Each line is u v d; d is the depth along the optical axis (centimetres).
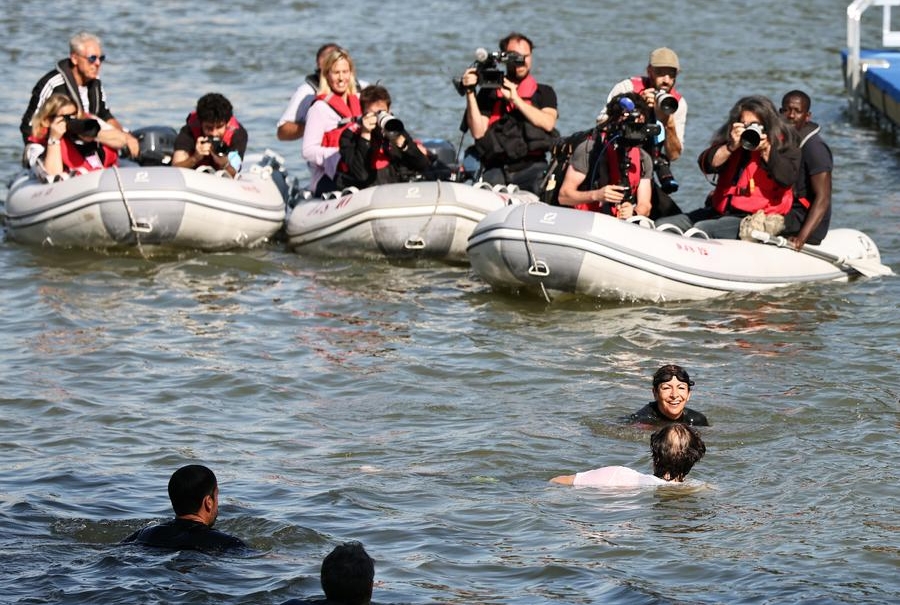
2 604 1645
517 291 3381
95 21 7775
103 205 3619
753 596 1712
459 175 4000
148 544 1838
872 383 2655
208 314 3175
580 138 3359
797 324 3091
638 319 3147
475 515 2006
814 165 3403
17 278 3447
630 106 3266
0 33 7350
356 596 1517
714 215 3519
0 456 2253
